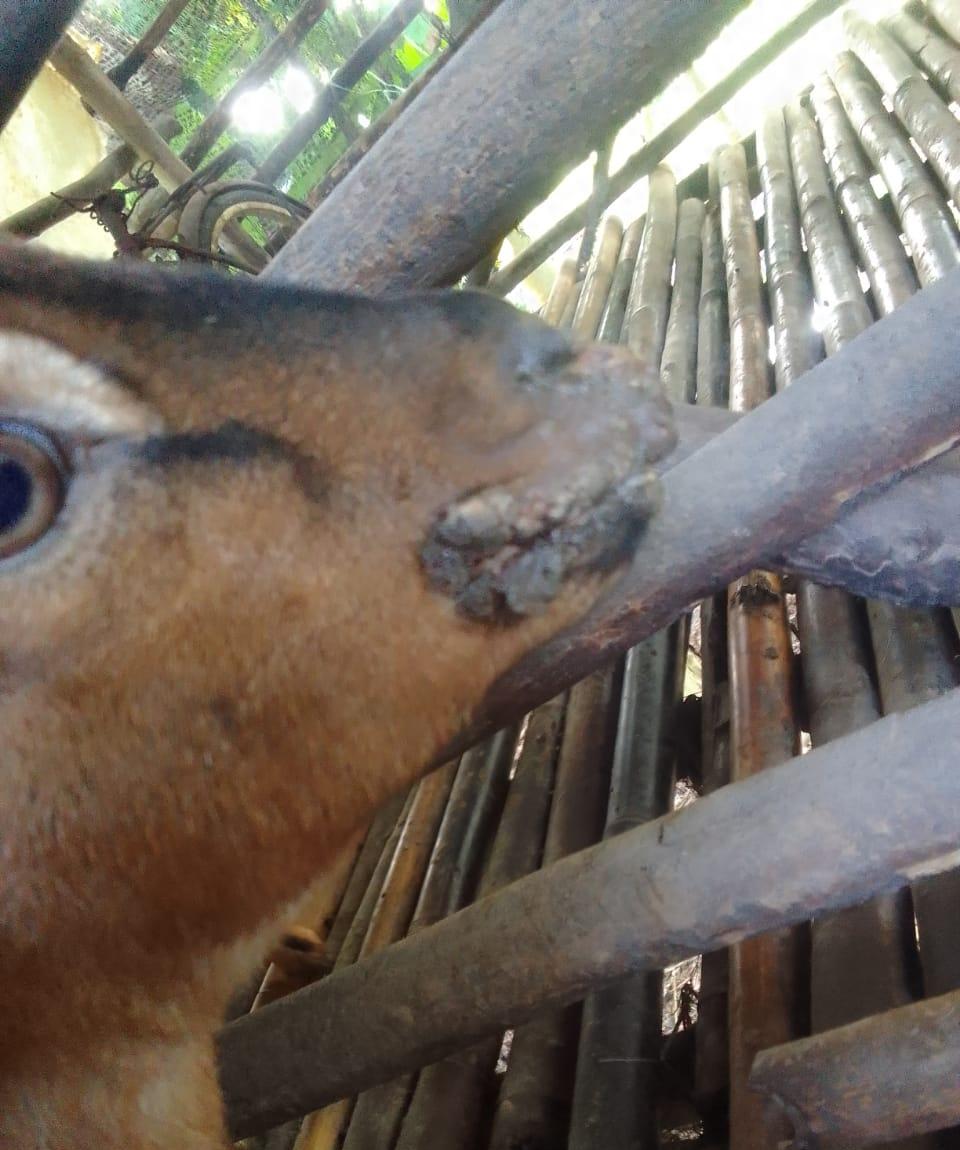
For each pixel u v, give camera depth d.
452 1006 0.31
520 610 0.21
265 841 0.22
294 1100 0.35
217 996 0.25
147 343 0.19
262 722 0.21
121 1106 0.23
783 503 0.23
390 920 0.61
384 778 0.23
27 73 0.23
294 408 0.20
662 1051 0.48
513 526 0.21
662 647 0.69
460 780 0.68
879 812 0.21
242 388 0.20
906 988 0.37
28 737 0.19
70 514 0.19
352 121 1.30
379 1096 0.49
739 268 1.13
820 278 0.95
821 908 0.24
